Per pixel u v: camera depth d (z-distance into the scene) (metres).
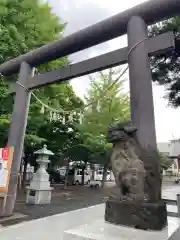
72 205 9.66
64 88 12.26
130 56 4.44
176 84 7.68
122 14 5.02
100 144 16.97
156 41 4.23
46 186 10.07
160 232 2.74
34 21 10.45
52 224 5.24
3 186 6.50
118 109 15.30
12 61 7.87
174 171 32.34
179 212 6.00
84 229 2.76
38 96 10.62
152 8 4.65
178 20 6.94
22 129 7.30
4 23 9.17
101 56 5.47
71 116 7.11
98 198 12.54
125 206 3.01
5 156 6.66
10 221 6.04
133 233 2.64
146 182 3.10
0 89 8.23
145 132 3.74
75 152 19.11
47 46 6.77
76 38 5.92
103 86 14.36
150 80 4.14
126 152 3.30
